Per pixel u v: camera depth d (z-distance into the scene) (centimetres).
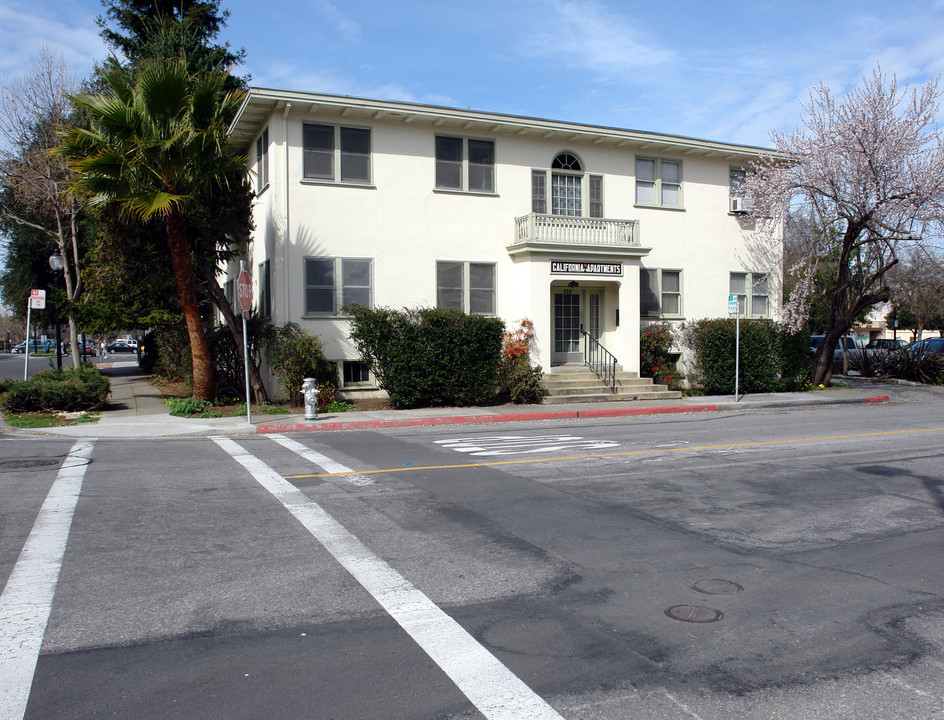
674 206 2359
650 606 536
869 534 734
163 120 1567
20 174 2614
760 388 2322
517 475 997
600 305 2248
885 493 913
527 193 2120
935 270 2873
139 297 2066
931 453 1207
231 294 2480
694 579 596
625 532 728
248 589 557
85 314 2056
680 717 381
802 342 2405
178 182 1577
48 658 440
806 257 2444
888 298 2489
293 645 462
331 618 505
